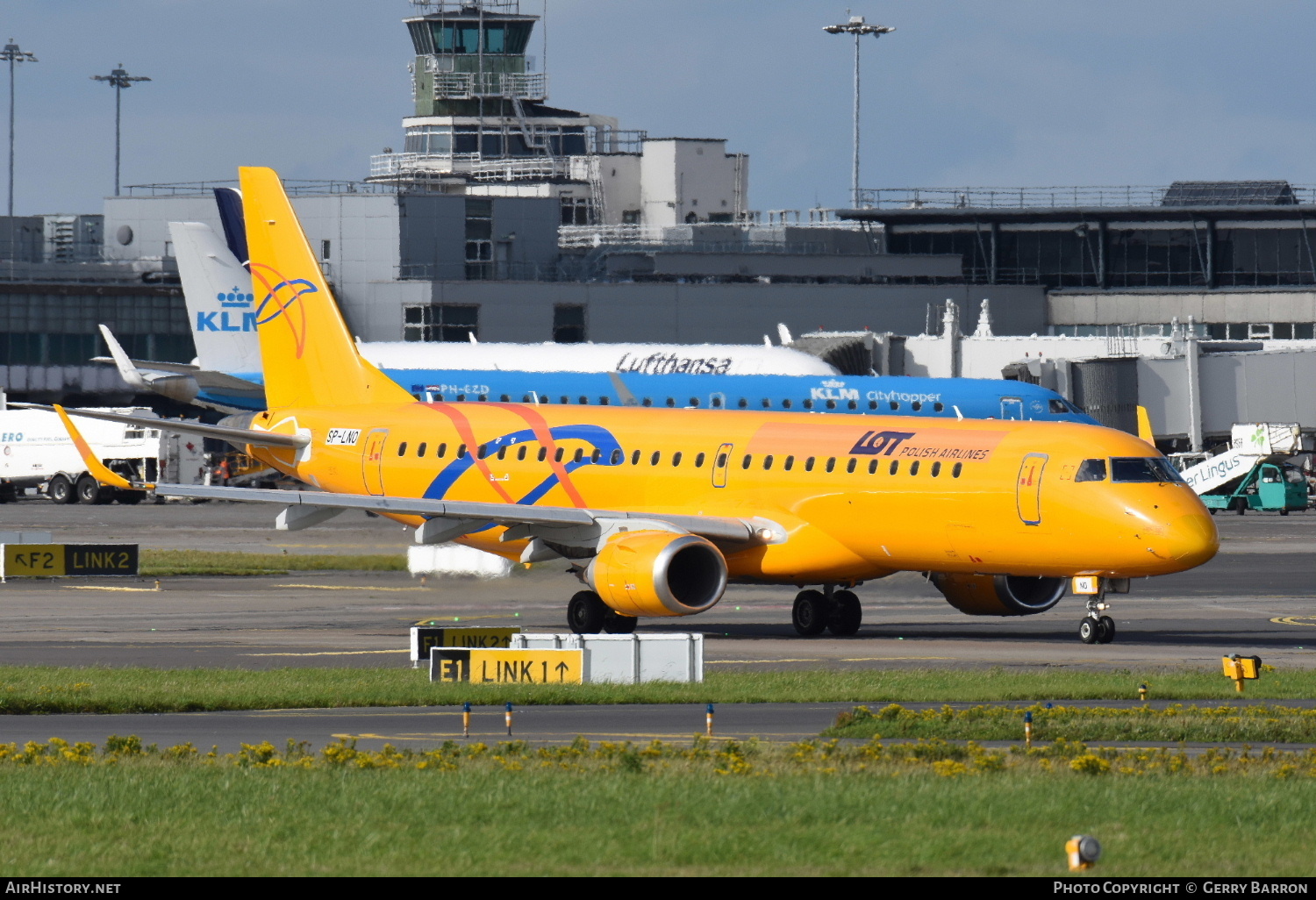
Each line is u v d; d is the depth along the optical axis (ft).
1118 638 516.73
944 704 349.20
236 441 630.33
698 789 231.91
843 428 533.96
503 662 388.78
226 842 201.36
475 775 246.06
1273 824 210.59
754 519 528.63
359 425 627.87
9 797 230.27
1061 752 277.85
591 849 196.24
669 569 502.79
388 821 213.05
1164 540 467.11
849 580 528.63
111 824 213.46
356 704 350.02
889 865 188.44
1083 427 500.74
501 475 589.32
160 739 305.12
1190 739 303.07
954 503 496.64
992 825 208.85
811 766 257.75
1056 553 486.38
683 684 376.89
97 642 492.95
